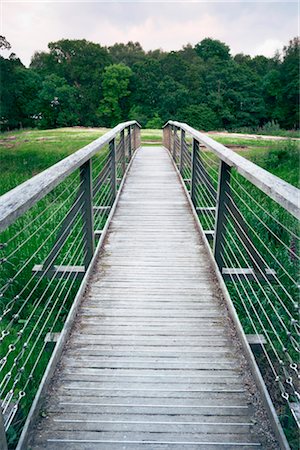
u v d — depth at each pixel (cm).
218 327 225
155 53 5612
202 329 223
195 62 4741
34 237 423
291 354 261
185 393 174
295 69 3866
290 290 330
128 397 171
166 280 283
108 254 330
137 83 4588
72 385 178
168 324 227
